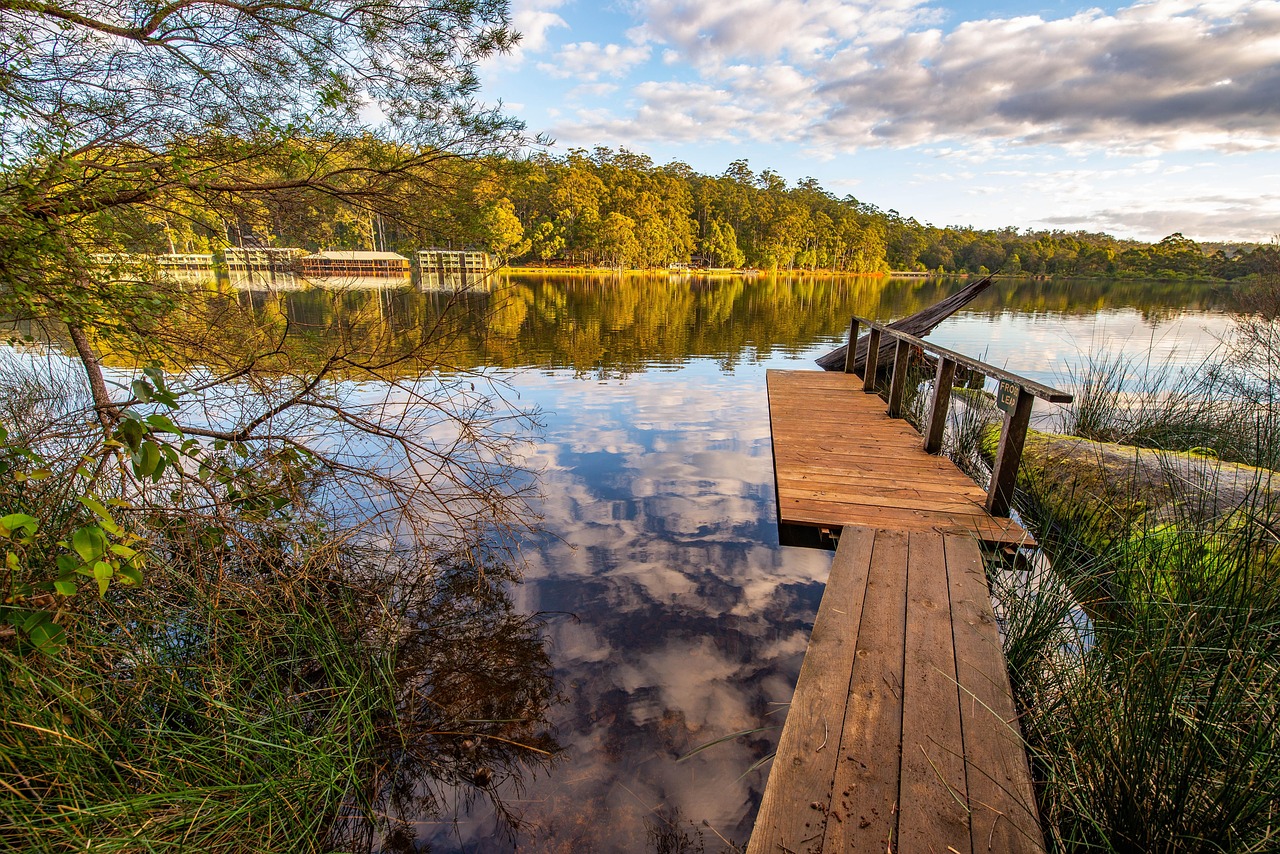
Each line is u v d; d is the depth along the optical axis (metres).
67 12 2.32
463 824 1.81
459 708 2.27
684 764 2.03
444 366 3.44
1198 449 5.16
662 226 65.50
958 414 6.83
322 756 1.88
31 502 2.34
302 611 2.52
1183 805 1.54
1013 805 1.60
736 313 20.23
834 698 2.03
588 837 1.77
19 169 2.21
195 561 2.48
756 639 2.70
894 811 1.58
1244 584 2.16
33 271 2.22
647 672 2.48
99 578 1.65
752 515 4.11
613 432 6.27
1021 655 2.36
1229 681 1.78
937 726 1.89
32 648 1.77
